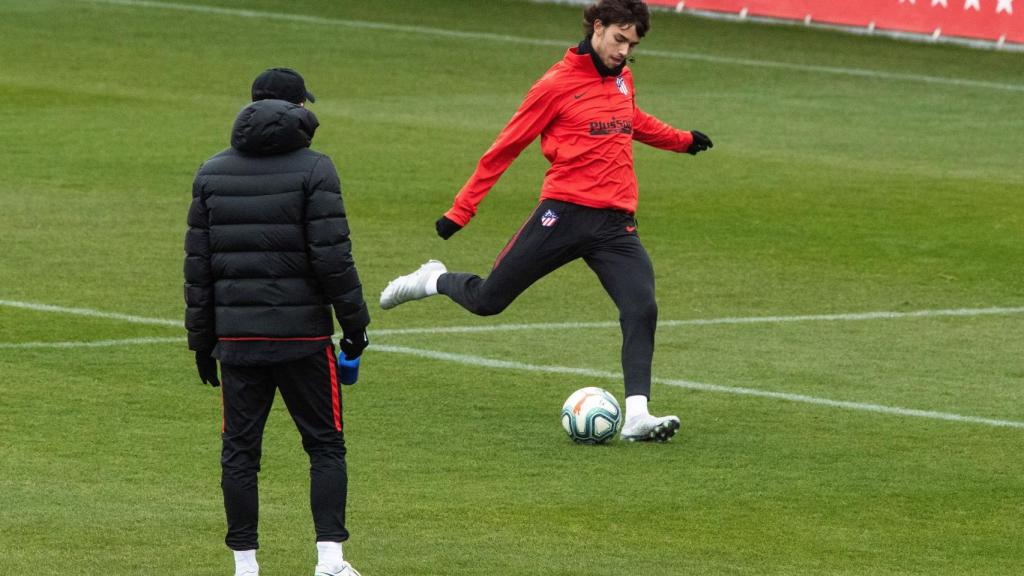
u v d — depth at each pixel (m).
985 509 26.59
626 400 29.92
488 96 78.62
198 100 74.25
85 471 27.64
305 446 22.62
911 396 33.94
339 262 21.78
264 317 21.94
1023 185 61.03
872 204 56.97
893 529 25.45
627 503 26.52
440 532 24.88
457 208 30.11
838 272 46.97
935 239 51.69
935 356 37.56
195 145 64.25
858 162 65.06
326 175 21.89
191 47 87.12
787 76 85.12
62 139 64.50
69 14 93.50
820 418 32.16
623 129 30.14
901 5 95.44
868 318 41.44
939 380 35.34
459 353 36.94
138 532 24.61
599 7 29.33
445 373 35.12
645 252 30.66
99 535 24.41
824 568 23.50
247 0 100.56
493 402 32.94
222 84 78.62
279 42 89.50
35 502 25.88
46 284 42.62
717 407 32.88
